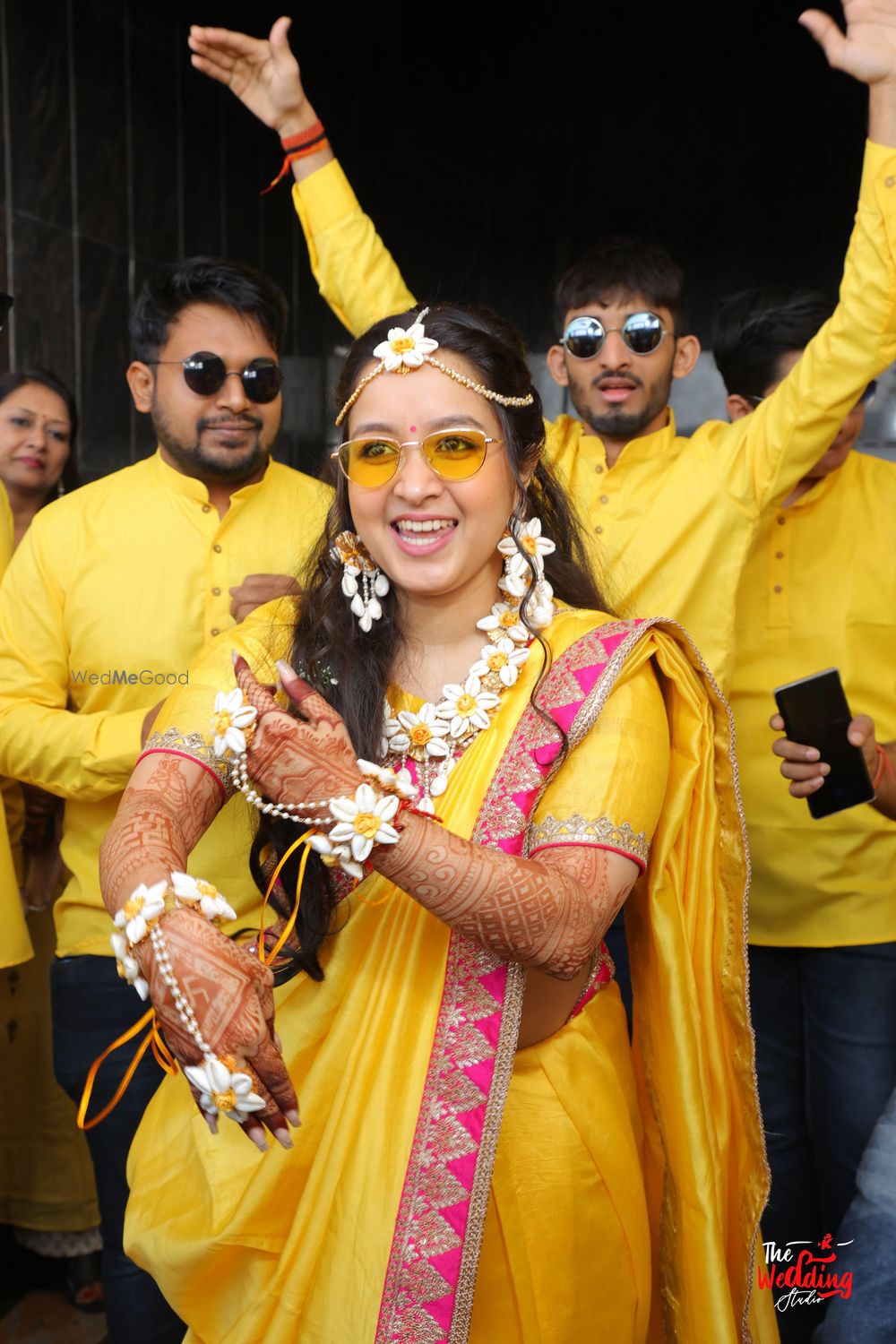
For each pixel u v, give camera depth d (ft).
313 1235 4.78
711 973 5.63
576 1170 5.06
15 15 15.44
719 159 26.55
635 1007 5.75
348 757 4.54
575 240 27.14
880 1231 6.24
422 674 5.30
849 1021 8.91
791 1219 9.27
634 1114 5.53
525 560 5.18
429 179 27.25
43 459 11.09
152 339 8.26
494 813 4.86
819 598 9.22
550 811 4.87
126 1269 7.96
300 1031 5.10
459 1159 4.66
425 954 4.86
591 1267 5.11
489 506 4.96
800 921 9.09
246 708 4.56
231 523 8.38
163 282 8.30
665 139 26.76
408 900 4.95
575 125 26.99
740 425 8.83
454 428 4.87
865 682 9.21
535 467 5.61
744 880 5.57
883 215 7.71
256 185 23.80
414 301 9.79
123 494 8.46
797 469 8.47
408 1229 4.61
